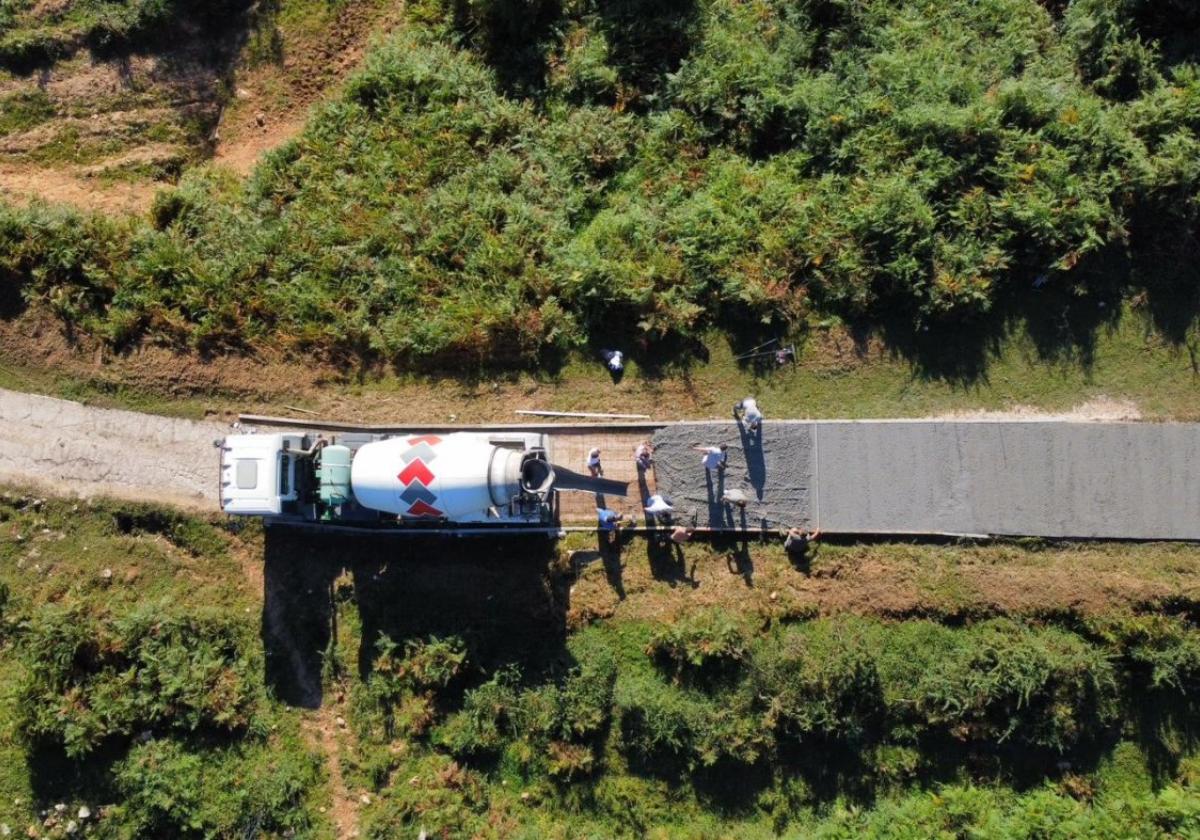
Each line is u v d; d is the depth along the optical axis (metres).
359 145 20.23
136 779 17.28
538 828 17.58
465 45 21.45
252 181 20.27
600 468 18.03
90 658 17.61
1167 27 19.31
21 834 17.45
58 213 19.33
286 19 22.47
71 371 19.08
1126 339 18.17
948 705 16.92
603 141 19.81
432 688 17.75
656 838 17.38
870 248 18.08
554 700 17.42
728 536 17.97
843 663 17.02
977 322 18.34
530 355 18.75
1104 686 17.03
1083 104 18.47
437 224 19.39
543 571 18.02
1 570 18.44
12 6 22.05
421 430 18.56
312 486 17.34
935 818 17.00
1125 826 16.69
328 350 19.05
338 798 17.81
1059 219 17.61
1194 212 17.86
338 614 18.27
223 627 18.17
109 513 18.69
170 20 22.27
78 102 22.16
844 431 17.97
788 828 17.48
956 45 19.72
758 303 18.17
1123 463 17.67
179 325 18.94
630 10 20.64
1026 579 17.34
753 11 20.73
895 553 17.73
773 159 19.69
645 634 17.78
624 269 18.36
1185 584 17.11
